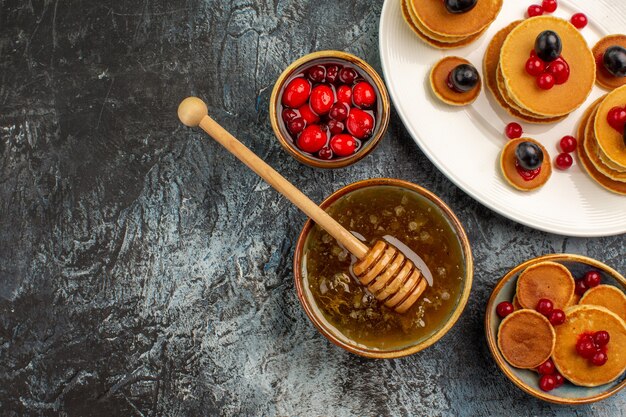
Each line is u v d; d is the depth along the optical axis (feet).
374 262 1.61
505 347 1.69
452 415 1.77
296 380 1.78
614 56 1.72
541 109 1.72
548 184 1.76
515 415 1.77
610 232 1.74
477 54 1.78
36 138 1.84
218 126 1.65
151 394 1.80
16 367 1.81
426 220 1.70
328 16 1.83
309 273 1.69
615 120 1.69
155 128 1.82
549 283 1.71
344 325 1.68
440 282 1.68
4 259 1.82
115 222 1.82
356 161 1.72
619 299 1.70
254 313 1.80
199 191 1.82
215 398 1.79
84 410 1.80
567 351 1.69
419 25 1.72
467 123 1.76
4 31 1.84
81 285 1.81
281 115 1.73
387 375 1.78
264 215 1.81
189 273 1.81
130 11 1.84
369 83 1.73
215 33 1.83
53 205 1.82
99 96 1.84
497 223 1.80
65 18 1.85
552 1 1.77
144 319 1.81
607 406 1.77
